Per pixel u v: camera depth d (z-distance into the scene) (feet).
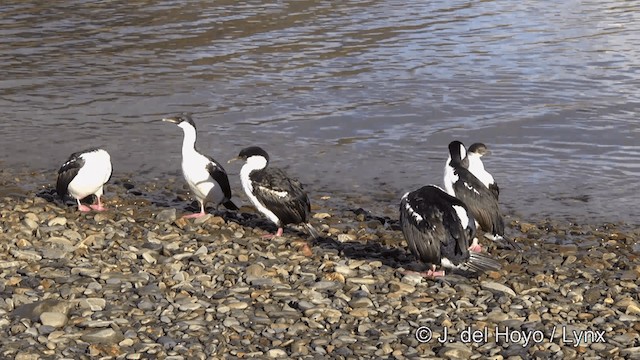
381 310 37.06
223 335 34.40
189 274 40.68
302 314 36.50
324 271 41.65
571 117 73.36
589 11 113.29
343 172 61.93
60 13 111.96
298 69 87.04
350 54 92.48
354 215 53.11
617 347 34.22
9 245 43.34
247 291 38.55
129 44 96.73
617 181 60.08
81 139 68.49
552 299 38.86
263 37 99.30
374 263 42.93
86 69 87.45
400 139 68.85
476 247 45.96
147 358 32.53
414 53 92.84
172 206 54.39
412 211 41.11
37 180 59.47
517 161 64.23
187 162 50.65
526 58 91.15
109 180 57.52
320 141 68.39
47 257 42.11
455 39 98.94
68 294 37.47
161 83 82.79
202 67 87.76
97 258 42.29
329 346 33.78
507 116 73.97
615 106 75.97
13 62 89.92
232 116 73.92
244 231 48.85
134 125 71.87
